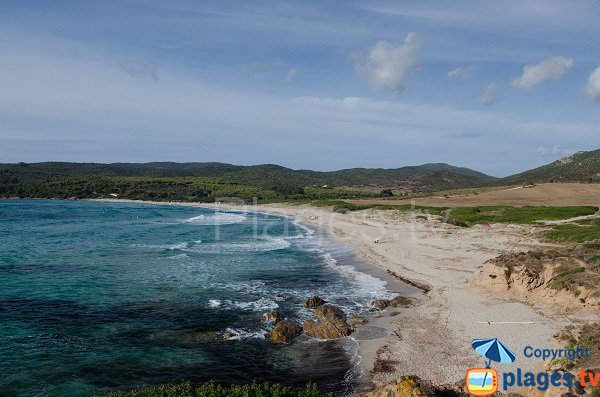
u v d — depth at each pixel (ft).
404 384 41.98
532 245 139.33
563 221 179.32
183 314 84.48
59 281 108.06
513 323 72.49
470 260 128.16
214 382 58.03
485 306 83.10
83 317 81.56
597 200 308.81
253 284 108.37
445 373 57.36
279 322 75.77
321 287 105.81
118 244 174.60
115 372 60.13
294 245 176.45
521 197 337.93
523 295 86.53
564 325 69.21
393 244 164.66
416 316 81.00
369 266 130.82
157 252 153.99
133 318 81.76
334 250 162.40
